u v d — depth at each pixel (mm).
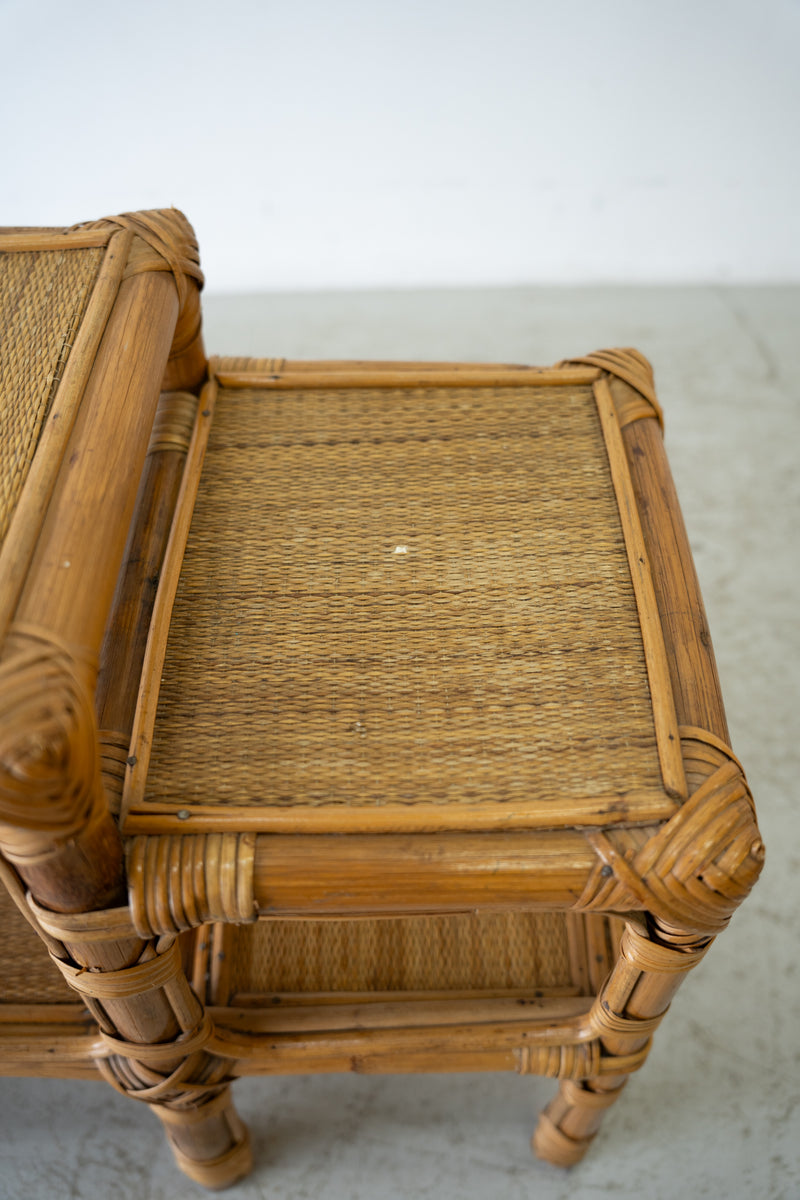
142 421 559
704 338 1510
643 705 588
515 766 562
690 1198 869
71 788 417
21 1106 915
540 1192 875
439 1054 727
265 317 1519
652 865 521
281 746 568
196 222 1551
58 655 435
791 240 1583
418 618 623
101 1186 874
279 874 514
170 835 524
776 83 1487
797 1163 883
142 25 1436
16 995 706
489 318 1528
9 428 541
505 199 1552
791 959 982
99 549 490
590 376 752
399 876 520
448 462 706
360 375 748
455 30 1445
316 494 687
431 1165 890
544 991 779
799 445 1380
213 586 636
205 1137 776
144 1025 615
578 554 656
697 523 1296
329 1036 710
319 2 1402
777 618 1210
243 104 1482
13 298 626
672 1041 944
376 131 1501
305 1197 873
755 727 1125
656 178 1550
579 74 1474
